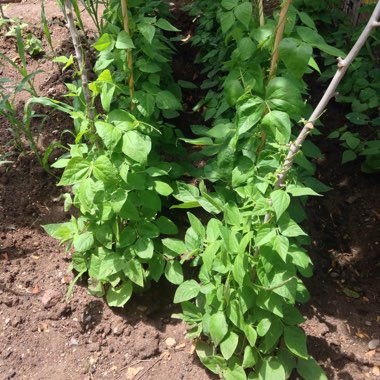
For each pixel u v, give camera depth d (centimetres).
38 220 141
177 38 179
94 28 195
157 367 114
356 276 133
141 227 114
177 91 152
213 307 106
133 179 107
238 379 104
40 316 122
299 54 88
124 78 118
